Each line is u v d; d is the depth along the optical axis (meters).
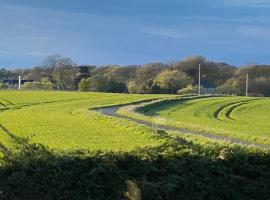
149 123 45.69
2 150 13.31
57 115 55.84
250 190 13.00
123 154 12.43
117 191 11.97
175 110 73.12
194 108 78.69
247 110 82.50
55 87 144.88
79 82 141.12
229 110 80.56
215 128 43.16
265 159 13.33
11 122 44.50
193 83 149.38
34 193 11.64
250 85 147.88
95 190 11.88
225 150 13.21
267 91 147.62
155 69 154.12
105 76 141.38
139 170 12.30
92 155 12.16
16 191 11.55
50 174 11.72
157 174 12.51
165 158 12.59
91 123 43.62
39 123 43.38
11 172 11.68
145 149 12.64
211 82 157.62
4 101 84.56
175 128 41.97
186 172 12.62
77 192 11.79
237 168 13.10
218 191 12.75
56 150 12.43
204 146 13.28
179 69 159.50
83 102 84.06
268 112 80.50
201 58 161.00
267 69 154.62
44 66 151.12
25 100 87.88
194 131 39.75
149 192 12.09
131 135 31.81
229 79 156.62
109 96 102.19
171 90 140.00
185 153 12.79
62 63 150.25
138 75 147.25
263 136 37.62
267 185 13.17
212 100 98.00
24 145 12.14
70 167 11.87
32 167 11.73
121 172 12.10
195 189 12.54
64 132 33.97
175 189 12.38
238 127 49.28
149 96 103.00
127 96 102.50
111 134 32.59
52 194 11.70
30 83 135.00
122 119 46.97
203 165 12.73
